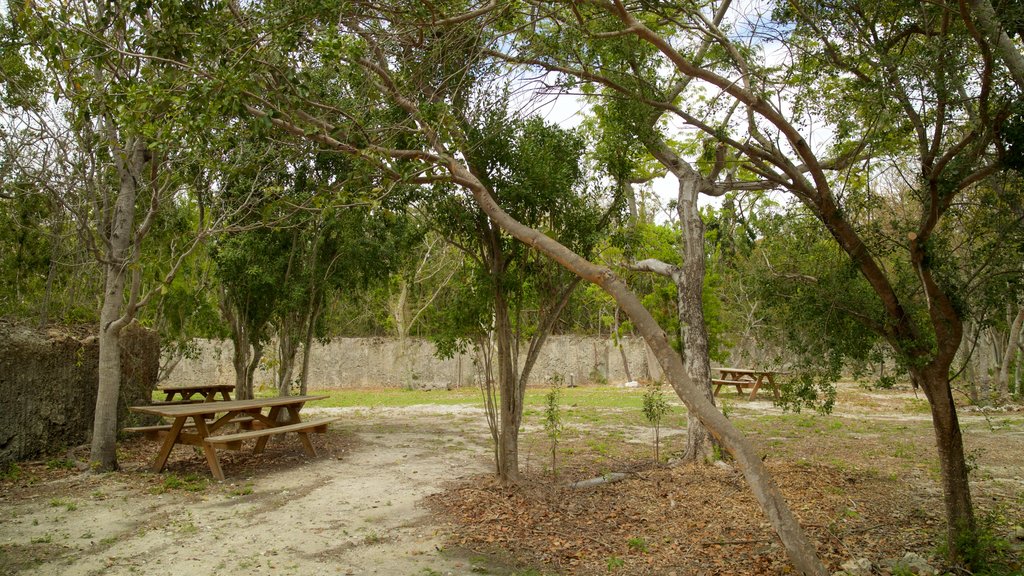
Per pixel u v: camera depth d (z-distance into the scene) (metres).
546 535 6.11
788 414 16.16
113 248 8.85
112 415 8.79
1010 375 25.52
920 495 7.67
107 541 5.76
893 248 5.64
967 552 5.23
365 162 5.51
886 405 19.20
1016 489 8.08
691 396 4.24
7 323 9.52
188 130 4.75
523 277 7.88
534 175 7.35
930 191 4.93
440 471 8.83
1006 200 5.12
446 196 7.55
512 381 7.97
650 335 4.34
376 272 12.98
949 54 4.80
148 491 7.59
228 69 4.64
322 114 5.94
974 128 4.78
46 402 9.38
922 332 5.59
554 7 6.00
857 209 5.81
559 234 7.94
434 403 19.61
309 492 7.64
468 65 6.28
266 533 6.05
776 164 5.85
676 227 23.52
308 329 12.49
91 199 8.42
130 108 5.02
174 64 5.04
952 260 5.32
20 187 9.26
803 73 5.73
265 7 5.30
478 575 5.09
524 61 6.47
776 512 4.05
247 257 10.98
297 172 10.19
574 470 8.95
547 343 31.89
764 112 5.22
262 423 10.07
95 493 7.44
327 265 12.16
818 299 5.73
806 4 5.56
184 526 6.23
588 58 6.86
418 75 6.62
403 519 6.56
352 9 5.87
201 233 8.46
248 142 7.62
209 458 8.23
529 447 10.91
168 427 9.14
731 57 5.98
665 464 9.41
